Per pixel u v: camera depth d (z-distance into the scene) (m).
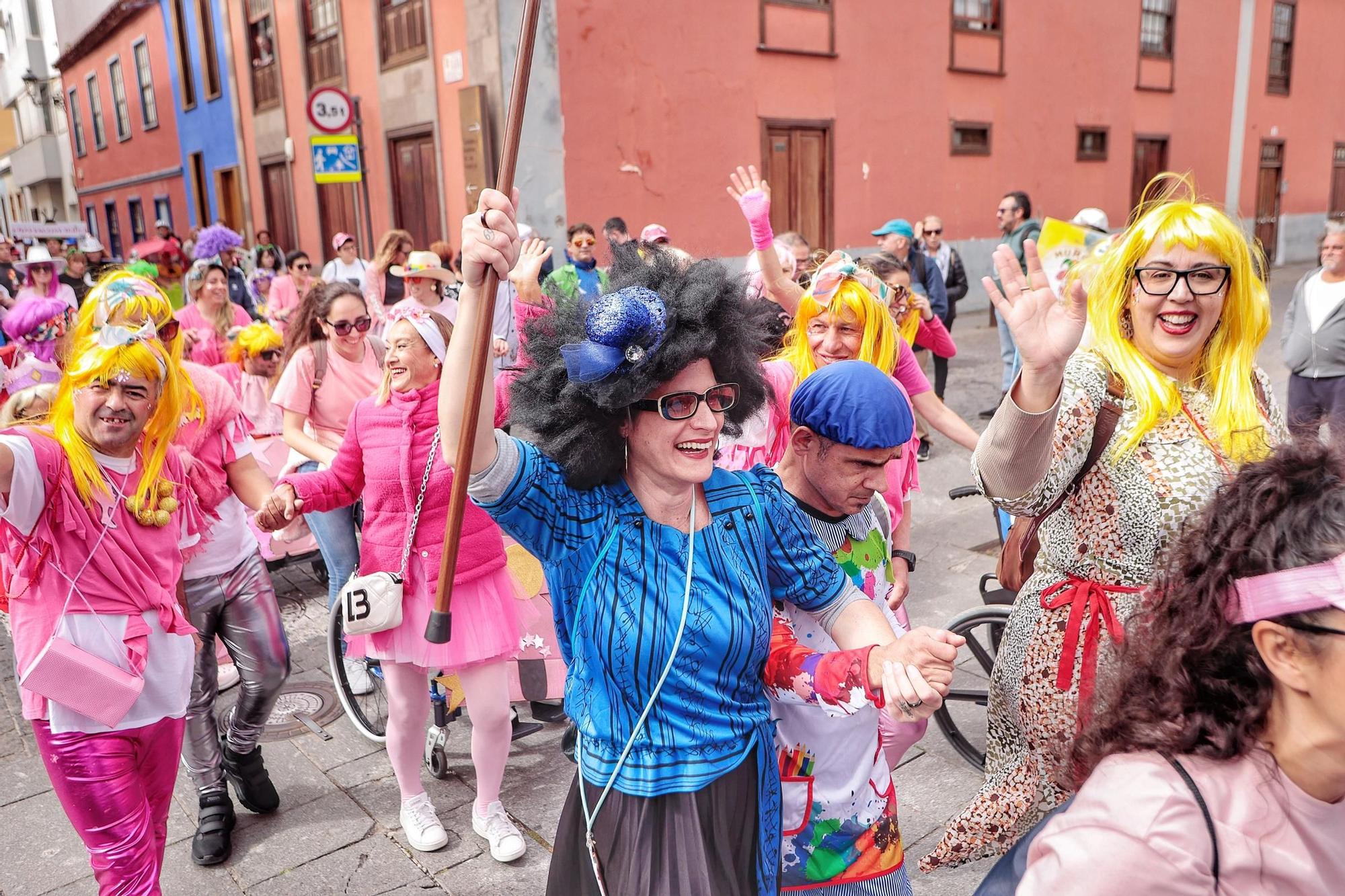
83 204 28.44
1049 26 15.54
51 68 29.11
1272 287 17.00
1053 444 2.02
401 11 11.62
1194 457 2.05
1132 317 2.18
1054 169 16.20
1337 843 1.09
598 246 10.99
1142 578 2.05
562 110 10.55
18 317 4.70
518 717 3.72
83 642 2.23
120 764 2.29
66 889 2.93
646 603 1.59
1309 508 1.05
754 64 12.09
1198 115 18.61
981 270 15.35
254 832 3.15
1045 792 2.21
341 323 3.99
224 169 17.92
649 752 1.61
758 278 1.96
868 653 1.60
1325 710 1.02
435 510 2.80
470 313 1.56
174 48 19.09
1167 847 1.04
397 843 3.07
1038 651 2.17
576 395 1.59
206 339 5.76
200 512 2.64
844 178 13.34
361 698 3.93
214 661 3.05
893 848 2.03
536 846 3.04
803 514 1.86
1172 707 1.13
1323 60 21.41
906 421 1.98
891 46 13.51
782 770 1.94
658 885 1.58
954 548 5.39
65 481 2.20
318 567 5.34
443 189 11.45
